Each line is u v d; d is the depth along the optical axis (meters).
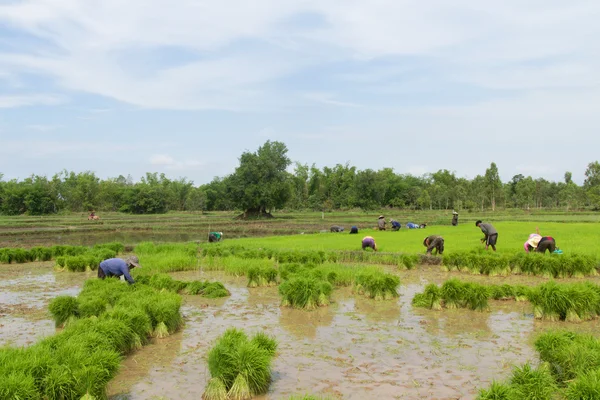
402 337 11.26
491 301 15.23
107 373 7.92
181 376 9.02
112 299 13.77
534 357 9.66
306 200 121.88
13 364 7.48
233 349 8.49
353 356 9.90
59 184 99.69
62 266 23.86
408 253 23.92
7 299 16.39
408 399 7.70
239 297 16.48
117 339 10.01
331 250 26.17
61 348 8.43
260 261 22.88
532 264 19.38
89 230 53.44
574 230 36.03
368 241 25.86
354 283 17.14
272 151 79.06
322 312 14.02
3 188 96.69
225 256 26.03
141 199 110.62
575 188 106.94
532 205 127.50
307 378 8.71
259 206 79.06
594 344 8.58
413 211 109.38
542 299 12.77
